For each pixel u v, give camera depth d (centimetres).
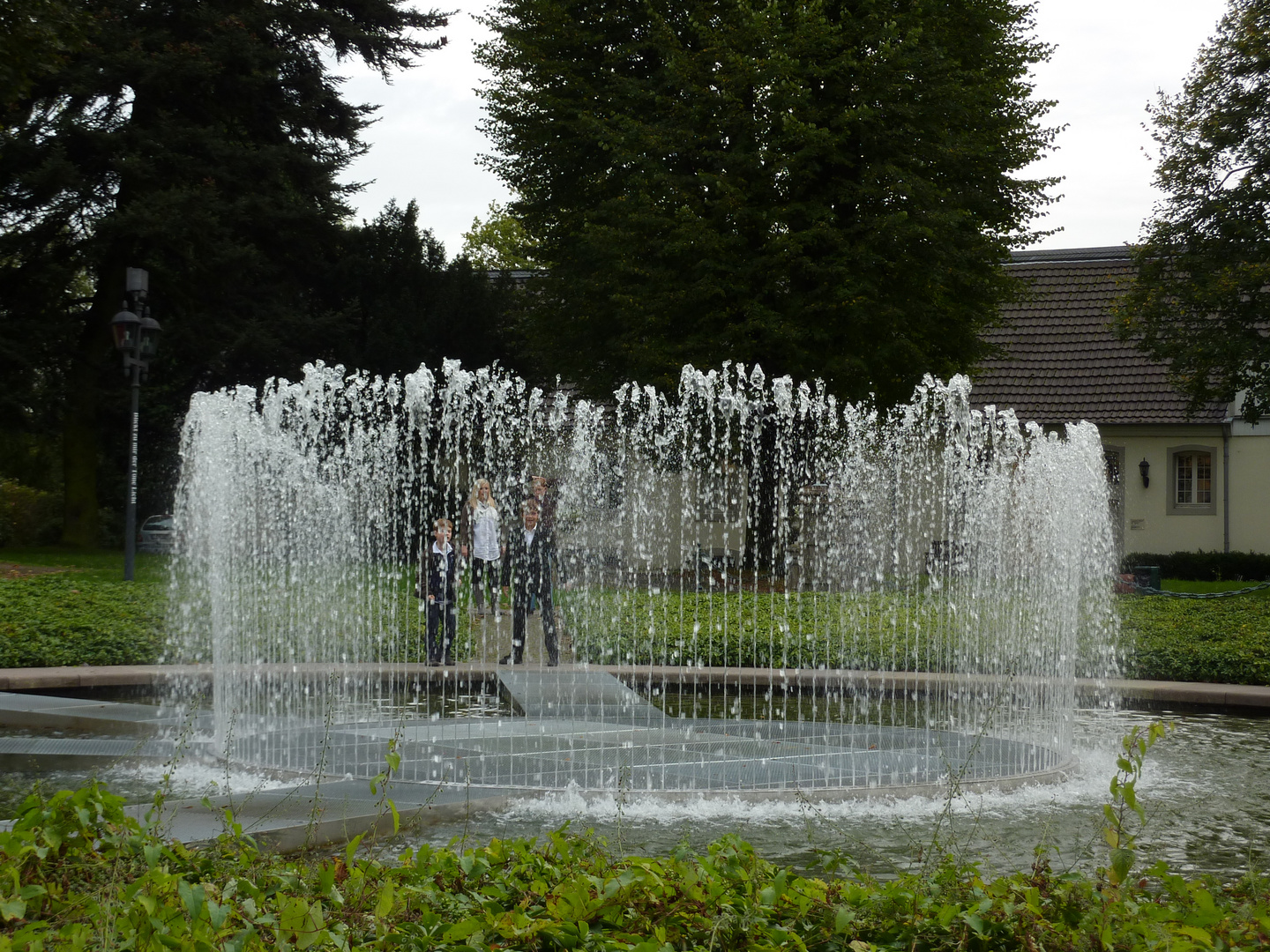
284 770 826
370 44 3044
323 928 323
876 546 2470
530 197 2753
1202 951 318
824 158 2364
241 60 2800
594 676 1281
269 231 2914
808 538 2545
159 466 3734
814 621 1591
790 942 338
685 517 2664
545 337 2755
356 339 3080
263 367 2905
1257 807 774
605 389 2625
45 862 381
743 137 2369
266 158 2825
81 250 2823
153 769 850
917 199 2308
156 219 2589
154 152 2727
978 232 2508
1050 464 1241
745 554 2675
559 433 2428
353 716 1099
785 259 2316
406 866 415
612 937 341
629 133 2366
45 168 2541
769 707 1139
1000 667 1373
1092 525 1681
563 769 845
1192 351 2425
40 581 1894
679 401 2486
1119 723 1123
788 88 2261
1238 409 3130
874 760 894
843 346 2402
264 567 1706
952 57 2519
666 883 372
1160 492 3200
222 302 2933
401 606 1750
